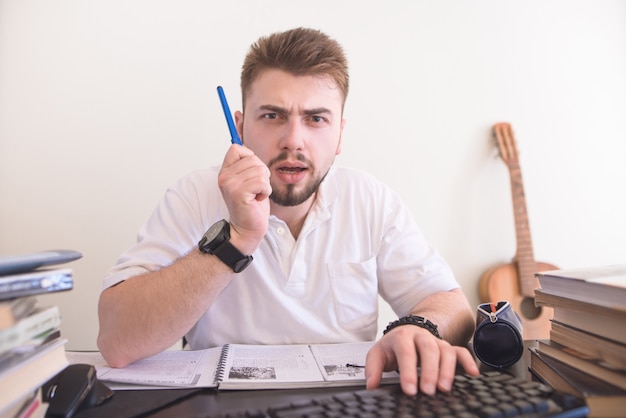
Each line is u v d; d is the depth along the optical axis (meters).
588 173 2.05
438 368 0.58
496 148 1.97
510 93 2.00
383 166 1.91
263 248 1.10
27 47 1.71
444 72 1.95
